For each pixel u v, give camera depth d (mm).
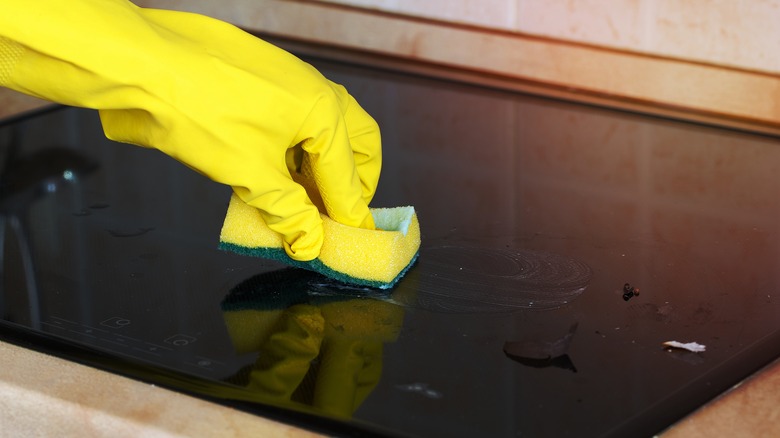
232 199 737
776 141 1031
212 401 590
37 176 919
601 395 599
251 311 697
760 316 698
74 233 815
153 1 1312
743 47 1056
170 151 669
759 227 849
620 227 845
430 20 1208
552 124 1070
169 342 656
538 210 877
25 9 627
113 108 663
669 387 607
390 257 719
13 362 628
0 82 684
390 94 1142
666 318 693
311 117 676
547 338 664
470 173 955
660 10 1079
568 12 1129
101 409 582
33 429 605
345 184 708
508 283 741
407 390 604
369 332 671
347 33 1257
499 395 598
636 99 1131
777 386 612
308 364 630
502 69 1192
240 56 687
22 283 733
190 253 784
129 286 731
